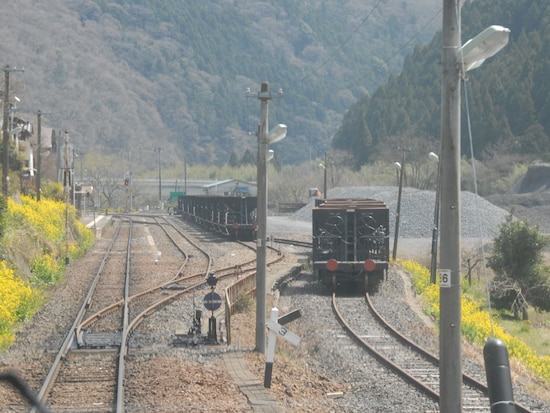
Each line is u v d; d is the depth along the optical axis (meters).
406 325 31.36
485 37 13.03
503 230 52.12
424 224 83.31
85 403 17.50
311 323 31.36
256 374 20.80
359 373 22.30
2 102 74.19
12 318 27.89
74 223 70.31
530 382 24.02
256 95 24.28
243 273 46.62
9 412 16.55
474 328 31.47
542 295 50.25
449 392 14.35
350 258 42.78
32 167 104.00
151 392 18.42
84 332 27.11
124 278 45.00
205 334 26.67
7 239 39.66
